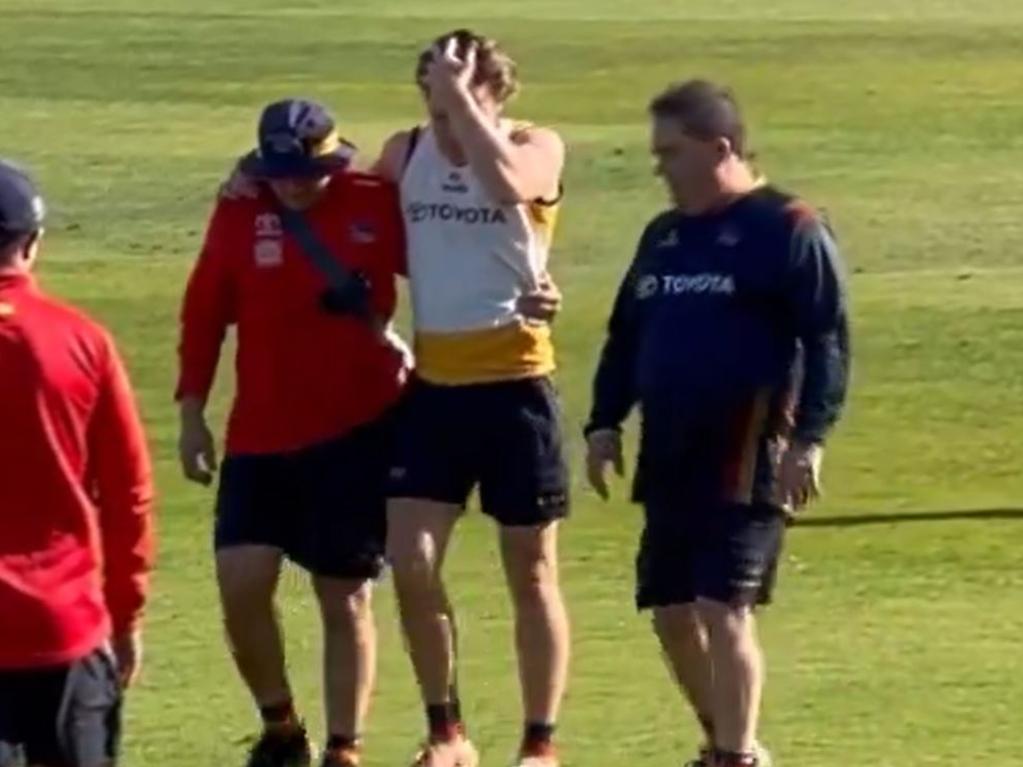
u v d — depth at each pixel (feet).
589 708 100.94
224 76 349.61
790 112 318.04
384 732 97.50
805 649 109.60
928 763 93.50
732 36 407.03
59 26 407.44
